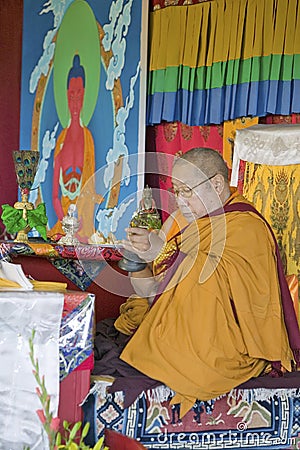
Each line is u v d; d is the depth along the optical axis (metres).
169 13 5.51
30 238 3.79
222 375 2.78
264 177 3.86
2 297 2.27
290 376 2.97
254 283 2.95
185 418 2.76
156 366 2.76
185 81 5.38
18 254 3.39
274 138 3.79
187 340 2.80
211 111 5.18
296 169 3.73
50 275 3.44
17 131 7.39
